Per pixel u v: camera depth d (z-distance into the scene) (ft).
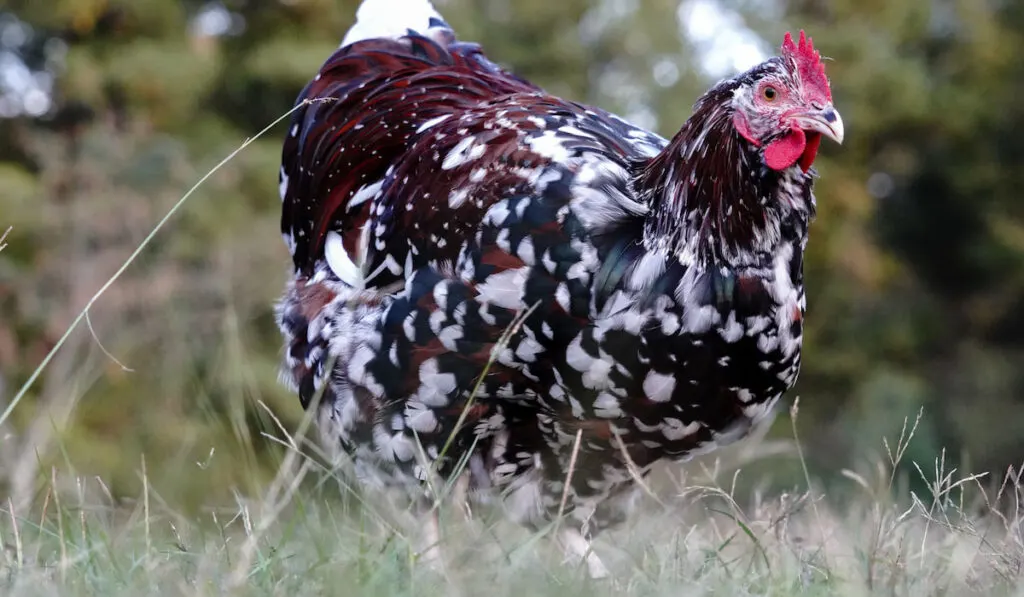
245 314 56.80
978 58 99.04
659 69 90.43
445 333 17.44
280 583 14.55
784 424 73.77
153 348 56.34
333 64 23.53
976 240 99.60
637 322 16.28
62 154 63.52
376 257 19.16
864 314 92.94
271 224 63.05
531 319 16.71
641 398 16.85
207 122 70.64
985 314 97.25
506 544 17.56
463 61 24.08
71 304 56.54
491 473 18.81
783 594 14.87
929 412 73.61
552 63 85.15
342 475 19.31
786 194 16.44
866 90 92.43
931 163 100.01
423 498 18.53
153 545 17.04
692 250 16.34
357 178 21.42
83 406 54.13
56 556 16.48
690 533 18.06
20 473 23.39
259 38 74.69
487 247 16.96
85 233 58.95
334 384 19.17
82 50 68.80
